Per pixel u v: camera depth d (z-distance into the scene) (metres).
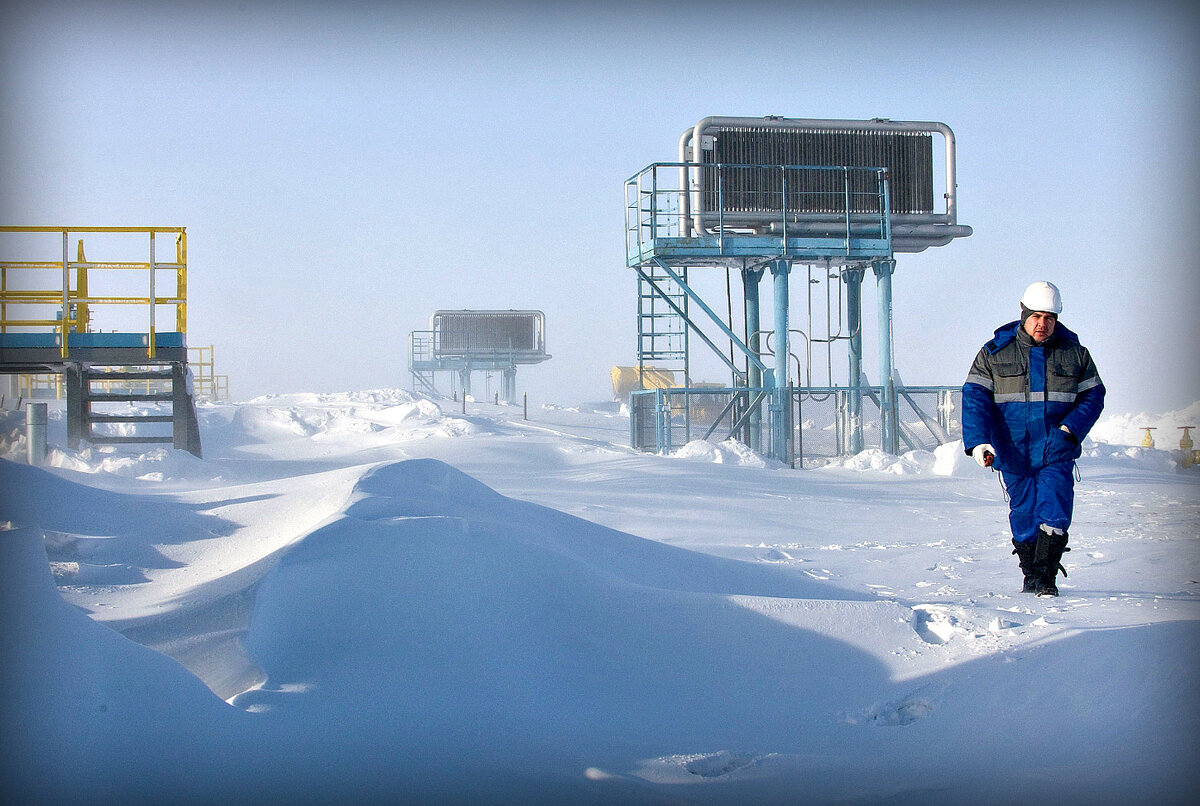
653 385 47.62
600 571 4.66
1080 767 2.80
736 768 3.02
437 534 4.33
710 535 9.07
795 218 19.75
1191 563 6.45
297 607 3.80
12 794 2.38
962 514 11.45
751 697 3.64
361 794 2.62
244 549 5.79
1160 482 16.03
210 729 2.82
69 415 14.27
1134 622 4.11
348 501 5.37
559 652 3.85
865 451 18.70
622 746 3.21
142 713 2.76
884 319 20.06
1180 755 2.78
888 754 3.07
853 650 3.96
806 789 2.80
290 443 21.98
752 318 21.08
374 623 3.72
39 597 3.00
